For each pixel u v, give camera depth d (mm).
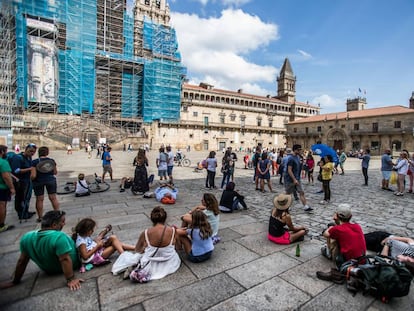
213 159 10281
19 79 32531
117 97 46281
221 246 4285
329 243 3674
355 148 49469
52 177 5668
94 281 3125
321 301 2801
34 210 6449
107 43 45219
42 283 3064
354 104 70375
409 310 2664
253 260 3768
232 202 6547
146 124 47125
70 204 7148
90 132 39750
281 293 2941
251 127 62969
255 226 5398
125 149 40156
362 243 3398
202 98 58625
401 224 5703
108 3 45031
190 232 3723
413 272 3186
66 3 37594
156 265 3260
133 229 5090
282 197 4457
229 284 3113
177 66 50562
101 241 3682
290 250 4145
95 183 9922
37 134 34156
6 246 4219
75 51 39188
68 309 2609
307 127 59719
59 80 38312
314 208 7184
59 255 2945
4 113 30500
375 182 12625
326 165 7910
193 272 3381
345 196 8945
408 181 13195
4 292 2871
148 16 52188
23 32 32688
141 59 46750
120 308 2635
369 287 2803
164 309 2629
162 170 10781
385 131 44375
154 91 47375
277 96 80438
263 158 9820
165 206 7051
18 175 5363
